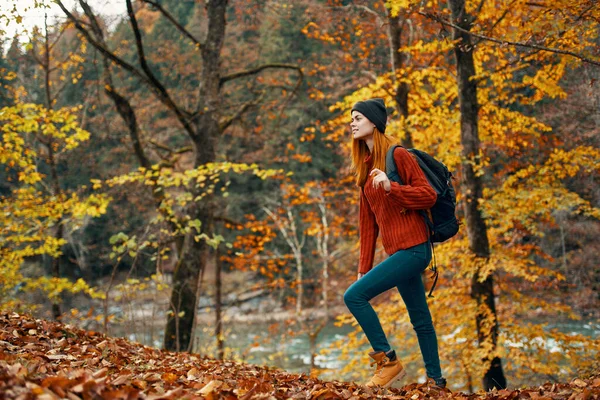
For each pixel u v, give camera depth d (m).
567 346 8.27
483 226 8.91
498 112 9.82
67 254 29.55
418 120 9.72
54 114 8.55
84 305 17.91
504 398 3.09
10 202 9.46
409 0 5.62
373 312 3.48
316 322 23.22
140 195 14.71
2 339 3.34
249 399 2.35
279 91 23.64
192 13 35.47
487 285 8.95
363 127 3.58
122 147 20.66
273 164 31.88
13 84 14.52
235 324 24.73
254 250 14.64
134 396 2.03
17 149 8.67
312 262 28.03
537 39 5.91
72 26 11.76
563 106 9.86
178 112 11.03
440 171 3.50
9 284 8.96
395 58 10.85
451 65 9.89
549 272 8.99
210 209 10.94
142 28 31.16
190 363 3.95
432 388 3.47
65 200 9.75
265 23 31.27
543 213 9.32
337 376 10.73
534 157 10.86
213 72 11.52
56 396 1.90
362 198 3.75
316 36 13.47
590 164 8.74
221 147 22.59
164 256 7.98
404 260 3.41
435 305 9.27
